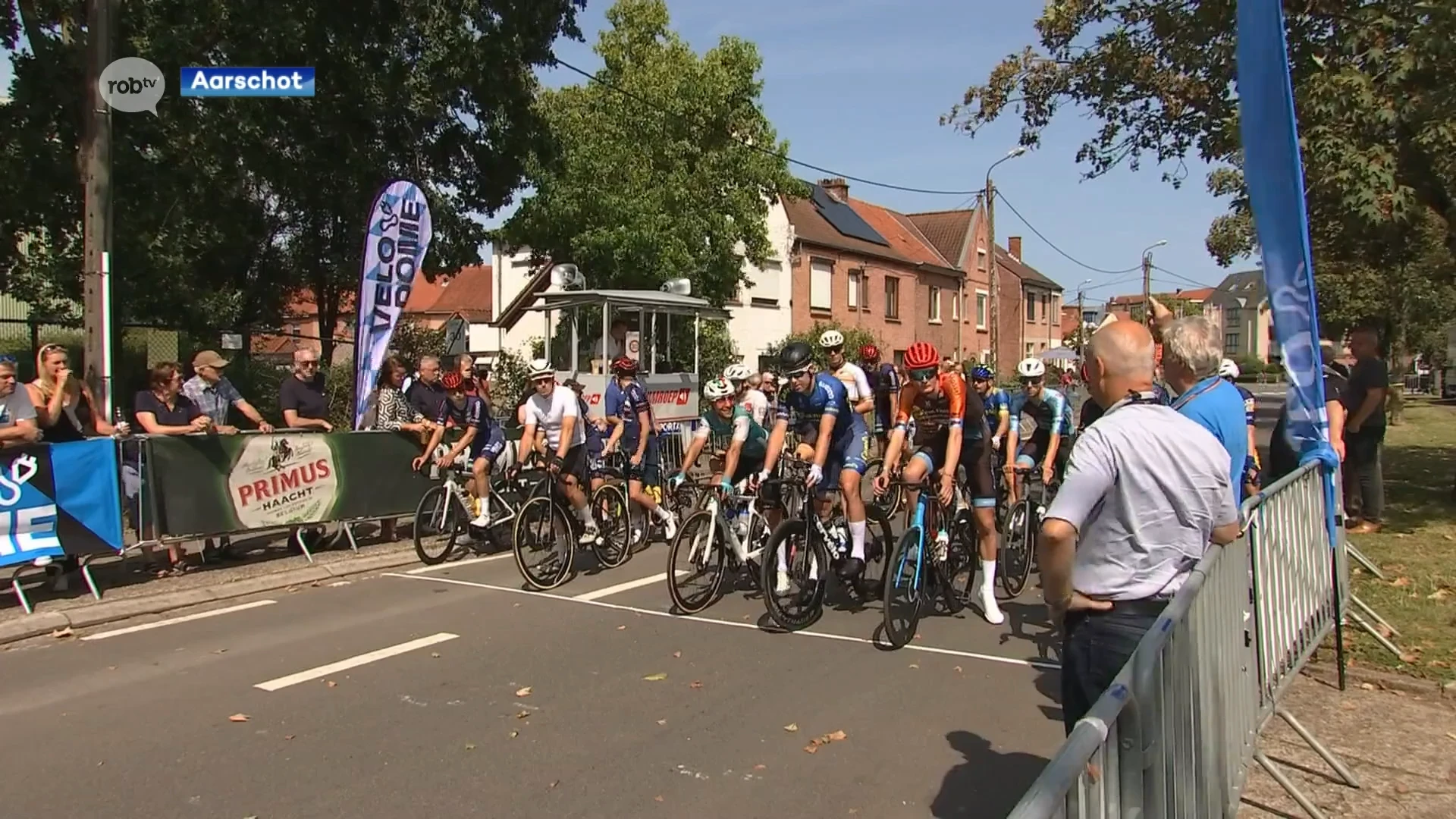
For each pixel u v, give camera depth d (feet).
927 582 22.16
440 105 54.29
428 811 12.38
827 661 18.84
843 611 22.84
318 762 13.87
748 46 69.15
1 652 19.45
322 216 65.05
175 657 18.97
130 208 46.98
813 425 21.81
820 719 15.66
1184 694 8.86
